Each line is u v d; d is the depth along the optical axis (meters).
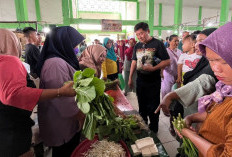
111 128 1.22
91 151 1.08
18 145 0.99
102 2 16.38
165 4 12.05
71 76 1.23
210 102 0.86
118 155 1.04
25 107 0.86
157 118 2.36
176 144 2.23
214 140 0.74
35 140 1.58
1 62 0.84
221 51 0.59
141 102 2.42
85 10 16.09
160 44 2.13
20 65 0.90
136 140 1.17
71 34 1.33
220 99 0.74
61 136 1.21
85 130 0.98
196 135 0.79
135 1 12.22
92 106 0.93
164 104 1.14
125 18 15.98
